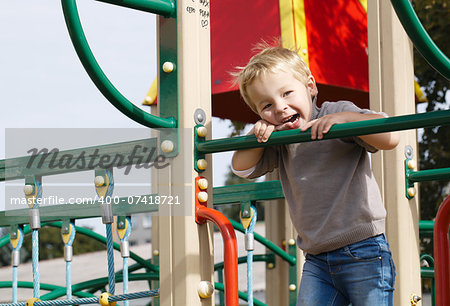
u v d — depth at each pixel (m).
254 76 2.04
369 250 2.04
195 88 2.04
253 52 3.89
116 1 1.94
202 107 2.06
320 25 3.92
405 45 2.58
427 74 6.53
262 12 3.96
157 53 2.11
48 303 2.18
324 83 3.72
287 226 4.04
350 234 2.04
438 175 2.47
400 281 2.46
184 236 1.96
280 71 2.02
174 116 2.03
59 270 14.38
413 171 2.55
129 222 2.09
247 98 2.17
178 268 1.96
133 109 1.91
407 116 1.58
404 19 1.49
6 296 8.75
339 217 2.06
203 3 2.11
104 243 3.80
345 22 4.09
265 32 3.88
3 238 3.58
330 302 2.09
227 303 1.87
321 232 2.08
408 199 2.53
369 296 2.02
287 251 4.03
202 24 2.10
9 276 13.73
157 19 2.12
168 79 2.06
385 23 2.57
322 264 2.12
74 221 2.30
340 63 3.89
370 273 2.03
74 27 1.77
